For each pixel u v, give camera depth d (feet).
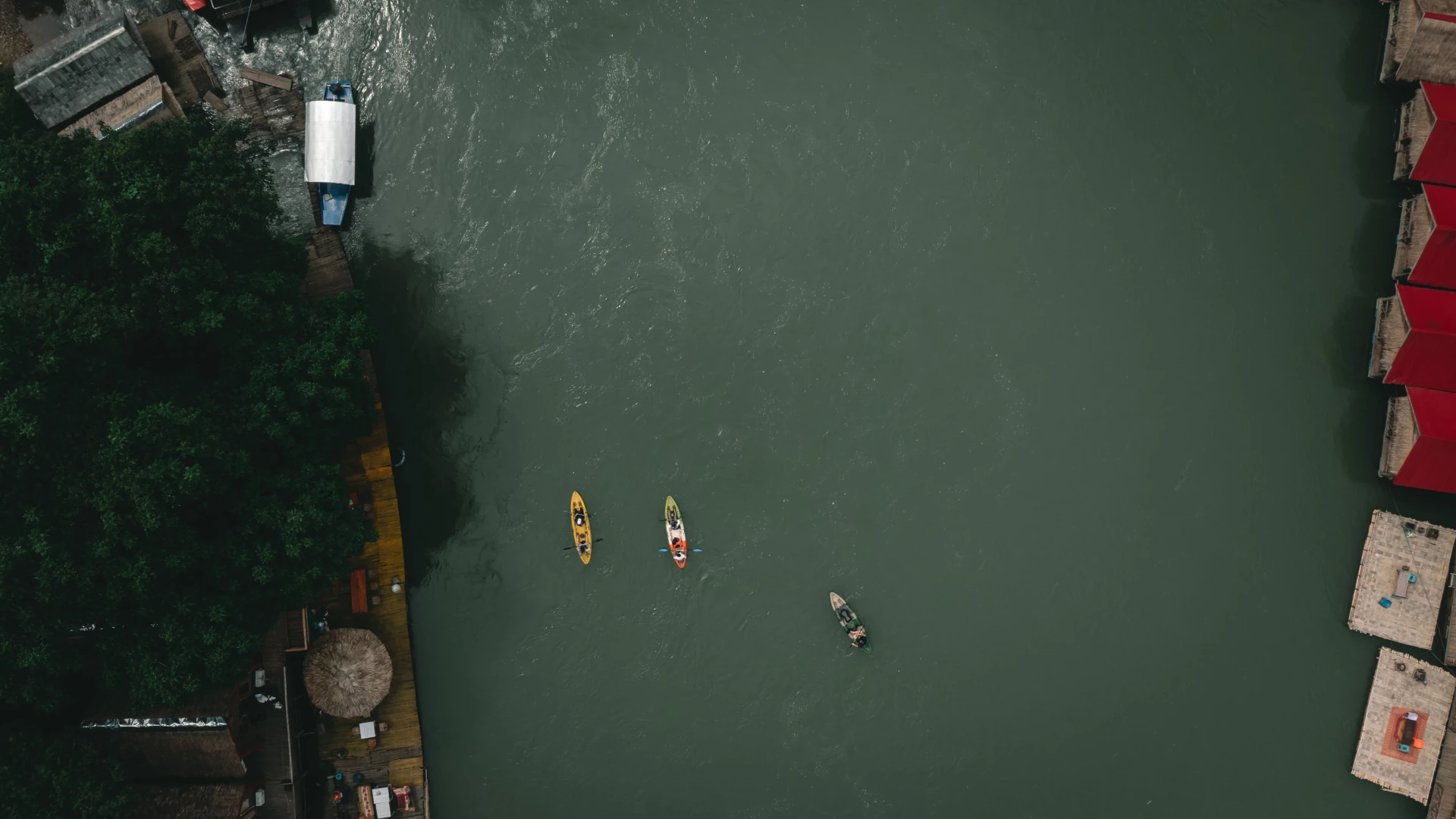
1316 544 241.96
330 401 204.13
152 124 193.67
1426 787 229.25
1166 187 248.93
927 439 241.55
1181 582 240.53
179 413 176.65
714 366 240.94
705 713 234.79
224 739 205.57
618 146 244.83
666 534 237.45
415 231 242.99
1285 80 252.01
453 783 232.12
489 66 246.27
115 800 193.47
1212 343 246.68
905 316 243.19
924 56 248.52
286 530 192.34
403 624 228.63
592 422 239.50
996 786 233.96
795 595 237.04
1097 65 250.37
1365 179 250.37
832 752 233.96
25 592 169.17
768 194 244.22
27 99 218.59
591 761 233.55
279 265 211.82
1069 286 246.06
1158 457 243.60
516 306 241.55
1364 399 245.45
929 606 238.07
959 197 246.27
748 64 247.09
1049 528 240.94
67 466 170.19
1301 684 238.07
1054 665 237.66
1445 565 234.58
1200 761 235.81
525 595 236.02
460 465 237.86
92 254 181.06
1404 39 243.40
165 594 181.47
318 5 245.65
